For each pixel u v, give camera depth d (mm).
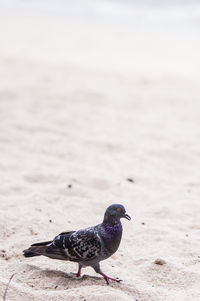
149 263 8352
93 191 11781
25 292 6969
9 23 44875
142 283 7629
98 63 29562
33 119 17562
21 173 12648
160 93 22703
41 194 11109
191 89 23859
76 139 15992
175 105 20969
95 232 7086
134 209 10977
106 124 17781
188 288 7648
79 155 14578
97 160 14266
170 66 30375
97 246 7023
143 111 19828
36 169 12969
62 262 8156
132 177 13141
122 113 19297
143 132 17203
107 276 7402
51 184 12086
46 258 8305
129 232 9742
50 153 14594
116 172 13367
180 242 9344
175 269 8125
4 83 21797
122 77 25625
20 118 17516
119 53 34406
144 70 28375
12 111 18219
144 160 14578
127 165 14047
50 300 6812
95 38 40656
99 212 10664
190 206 11281
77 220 10102
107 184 12328
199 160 14867
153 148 15602
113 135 16656
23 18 48781
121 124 17953
